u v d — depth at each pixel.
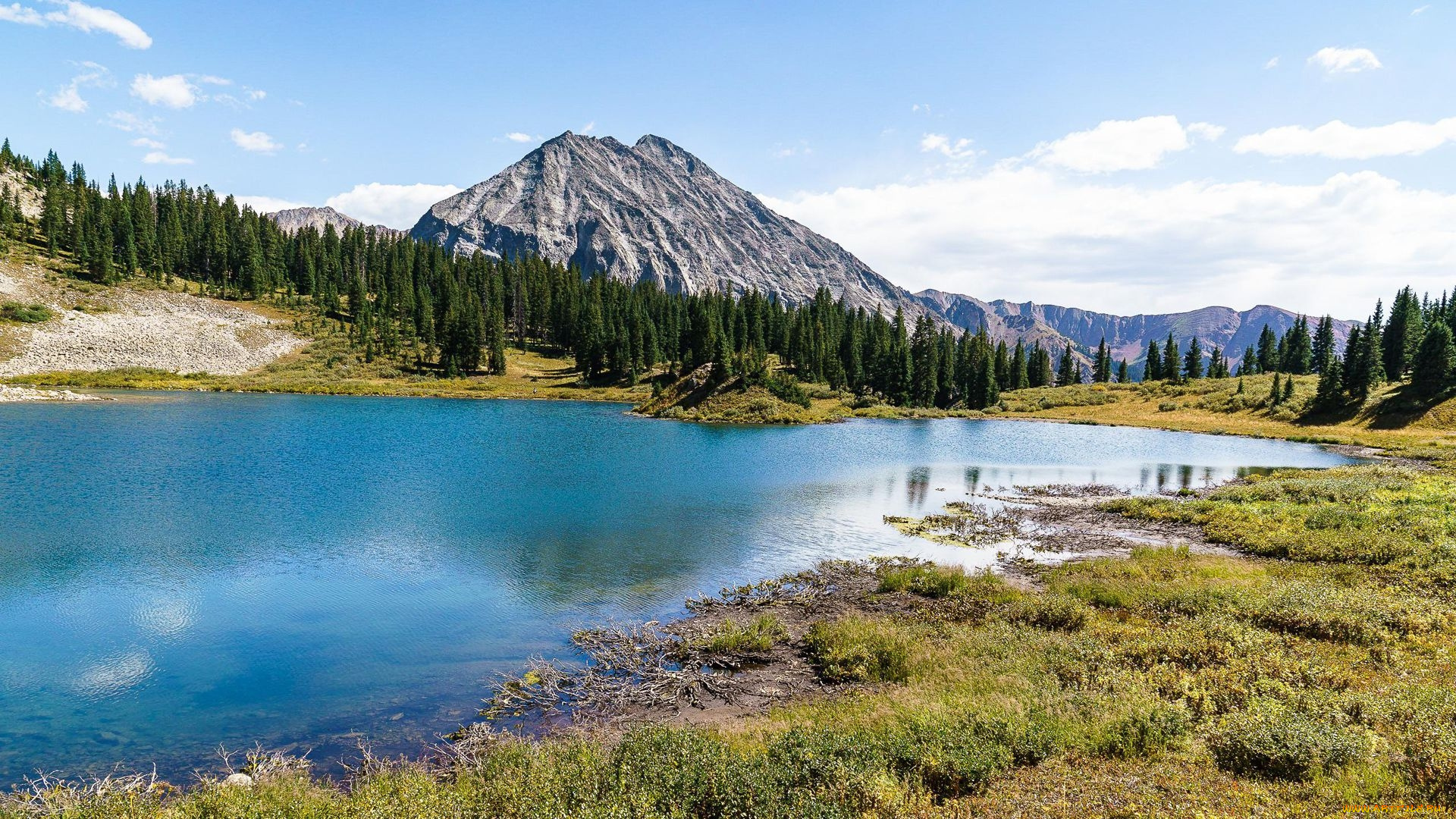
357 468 48.53
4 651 18.86
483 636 20.55
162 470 44.50
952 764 10.29
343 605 22.92
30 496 36.16
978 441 81.88
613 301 179.88
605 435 75.00
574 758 11.48
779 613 22.53
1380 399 101.00
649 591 24.95
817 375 142.12
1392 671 14.30
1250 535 30.77
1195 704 12.52
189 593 23.59
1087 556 30.16
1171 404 125.06
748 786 9.68
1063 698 12.95
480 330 154.75
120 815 9.74
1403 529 29.33
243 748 14.23
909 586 24.94
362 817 9.39
